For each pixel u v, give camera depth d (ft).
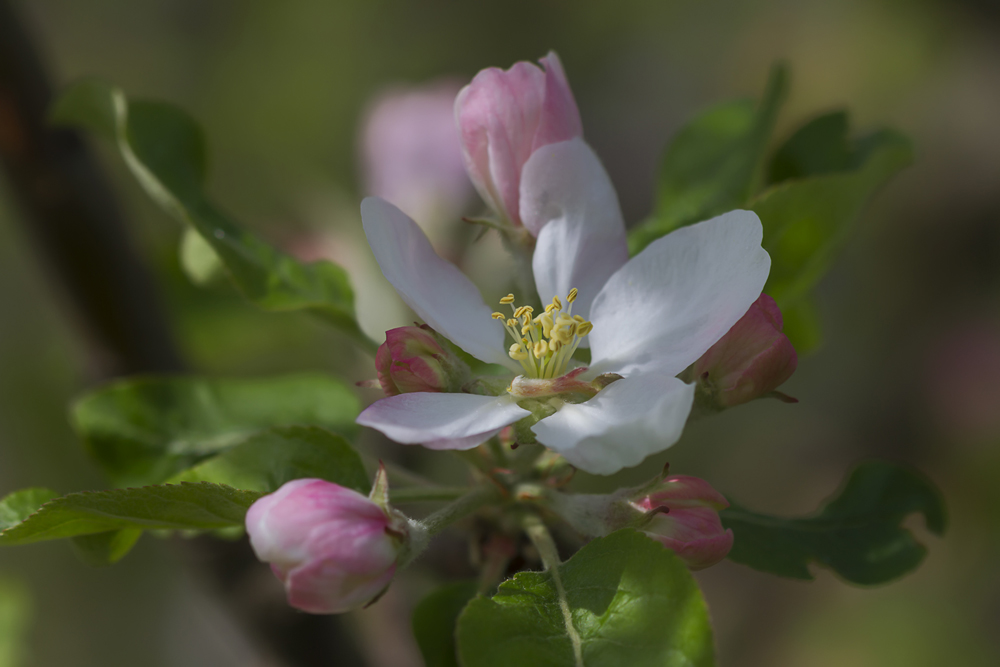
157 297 1.19
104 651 2.04
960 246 2.45
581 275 1.02
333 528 0.92
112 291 1.17
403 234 0.99
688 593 0.91
